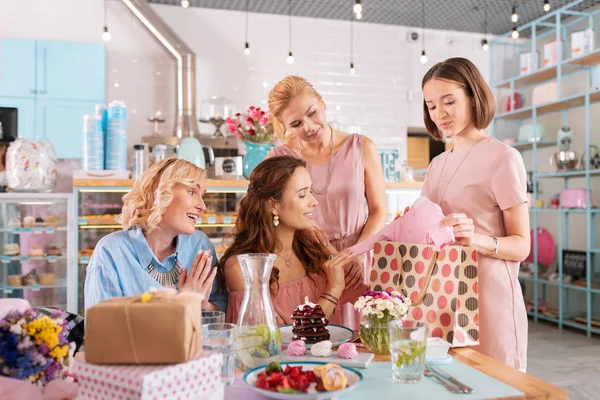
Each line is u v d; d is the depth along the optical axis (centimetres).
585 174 522
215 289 177
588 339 482
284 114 202
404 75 615
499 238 163
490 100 171
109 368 90
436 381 117
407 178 452
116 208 387
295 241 182
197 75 548
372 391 110
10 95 458
